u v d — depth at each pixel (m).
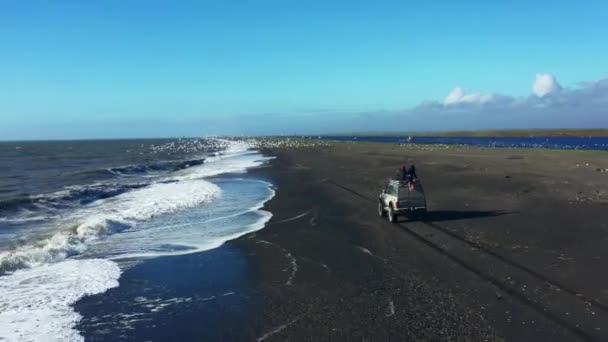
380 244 15.73
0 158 80.62
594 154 53.97
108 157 84.50
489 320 9.29
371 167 44.62
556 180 29.86
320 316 9.87
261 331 9.25
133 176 46.72
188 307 10.67
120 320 9.97
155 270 13.62
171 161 69.88
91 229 18.69
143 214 23.11
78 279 12.80
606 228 16.52
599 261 12.84
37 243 16.77
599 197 23.08
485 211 20.56
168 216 22.70
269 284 12.12
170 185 36.41
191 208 24.98
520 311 9.66
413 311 9.91
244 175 43.41
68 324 9.77
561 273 11.93
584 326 8.89
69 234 18.20
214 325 9.62
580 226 16.97
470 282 11.53
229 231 18.92
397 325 9.25
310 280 12.30
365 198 26.38
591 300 10.14
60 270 13.66
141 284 12.37
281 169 48.50
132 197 29.84
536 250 14.10
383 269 12.95
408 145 93.25
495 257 13.55
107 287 12.13
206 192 31.14
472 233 16.59
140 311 10.48
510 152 61.00
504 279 11.63
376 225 18.95
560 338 8.44
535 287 11.02
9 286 12.22
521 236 15.83
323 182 34.88
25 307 10.72
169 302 11.02
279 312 10.20
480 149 71.38
